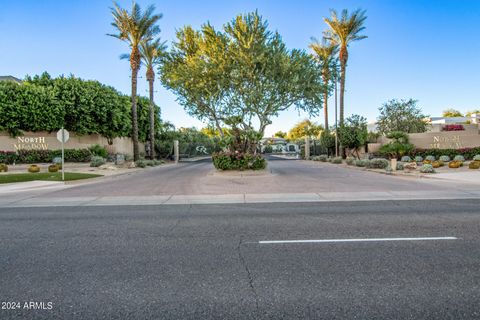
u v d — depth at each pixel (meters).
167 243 6.22
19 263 5.20
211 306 3.69
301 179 17.88
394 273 4.53
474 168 20.30
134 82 31.48
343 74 33.34
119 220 8.53
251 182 16.92
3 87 28.36
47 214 9.61
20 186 16.27
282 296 3.91
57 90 30.69
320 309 3.58
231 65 21.08
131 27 29.55
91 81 33.62
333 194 12.55
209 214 9.18
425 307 3.59
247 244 6.06
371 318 3.38
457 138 28.36
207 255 5.45
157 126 44.69
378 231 6.82
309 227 7.31
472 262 4.91
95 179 20.38
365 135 32.22
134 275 4.63
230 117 22.58
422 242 5.96
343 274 4.53
